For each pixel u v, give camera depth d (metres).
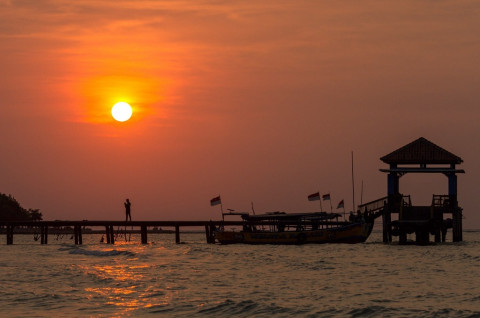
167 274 87.38
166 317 55.78
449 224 144.00
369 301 63.44
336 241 142.25
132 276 84.50
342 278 83.00
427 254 120.62
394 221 134.75
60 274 86.44
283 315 56.12
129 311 58.28
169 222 157.12
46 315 56.53
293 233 145.62
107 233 164.88
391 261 106.88
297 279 81.81
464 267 97.00
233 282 78.56
